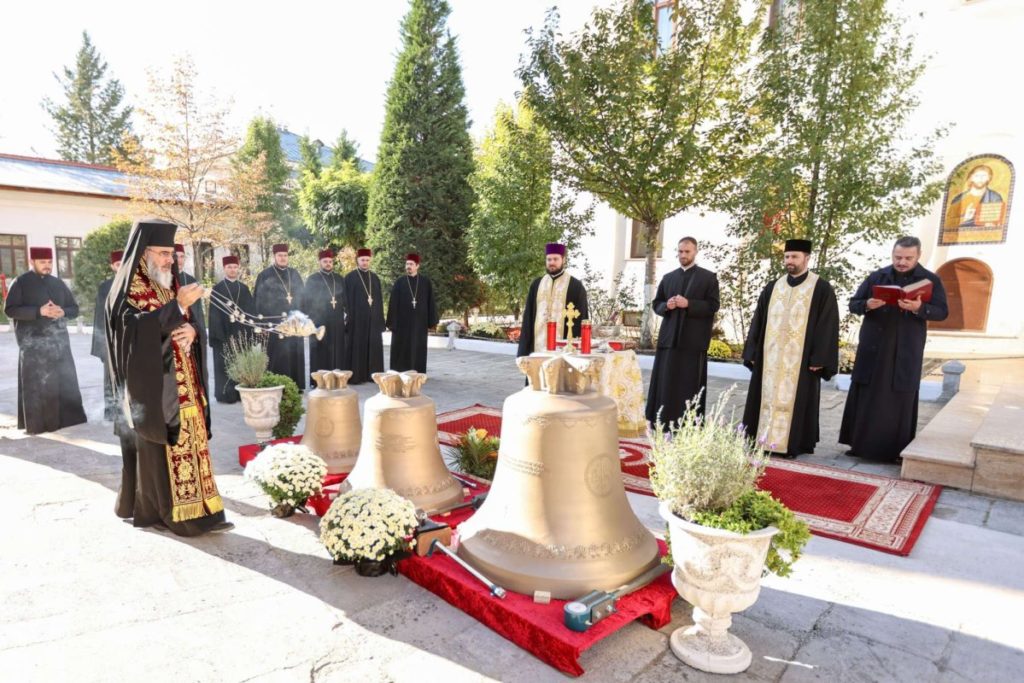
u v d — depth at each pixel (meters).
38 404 5.87
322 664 2.36
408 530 3.02
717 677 2.32
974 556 3.41
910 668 2.40
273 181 27.64
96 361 11.69
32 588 2.92
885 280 5.26
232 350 7.49
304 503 3.87
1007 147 12.11
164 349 3.29
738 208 9.45
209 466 3.64
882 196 7.96
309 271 17.73
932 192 8.06
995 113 11.97
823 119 8.01
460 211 16.14
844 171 7.77
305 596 2.89
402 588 2.98
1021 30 11.50
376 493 3.10
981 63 11.92
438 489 3.66
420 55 15.42
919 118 12.36
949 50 12.10
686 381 6.03
